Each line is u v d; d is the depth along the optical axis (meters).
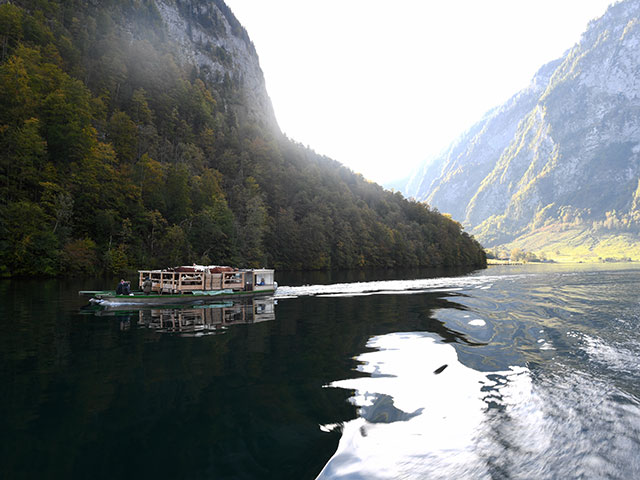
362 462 7.22
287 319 23.30
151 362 13.76
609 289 44.66
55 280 52.50
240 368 13.12
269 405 9.91
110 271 66.75
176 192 92.62
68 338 17.61
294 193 138.75
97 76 126.81
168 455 7.47
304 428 8.62
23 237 54.16
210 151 142.00
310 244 114.56
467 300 33.28
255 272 39.25
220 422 8.92
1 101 66.75
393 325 21.23
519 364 13.57
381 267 136.12
